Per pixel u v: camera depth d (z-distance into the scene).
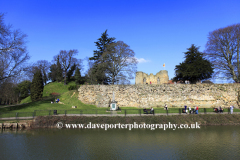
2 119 25.12
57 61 61.94
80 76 62.12
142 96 36.59
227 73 40.94
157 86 37.16
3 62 29.84
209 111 31.80
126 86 37.69
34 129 24.11
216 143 19.58
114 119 25.58
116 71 44.78
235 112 30.98
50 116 25.72
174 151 17.33
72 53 61.09
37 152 16.80
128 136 21.89
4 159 15.25
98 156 16.12
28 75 33.12
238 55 38.84
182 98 36.22
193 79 45.91
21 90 56.62
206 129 25.11
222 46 40.88
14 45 29.44
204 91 36.53
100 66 44.22
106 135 22.22
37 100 40.91
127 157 15.93
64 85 58.75
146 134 22.73
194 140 20.58
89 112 29.38
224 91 36.47
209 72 42.28
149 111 30.66
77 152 16.95
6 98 54.53
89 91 37.69
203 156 16.19
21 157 15.70
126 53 43.94
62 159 15.43
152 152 17.12
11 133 22.42
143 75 58.94
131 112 29.97
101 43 53.31
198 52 46.22
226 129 25.02
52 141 19.86
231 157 15.92
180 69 46.06
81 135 22.06
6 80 31.58
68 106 34.50
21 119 25.45
